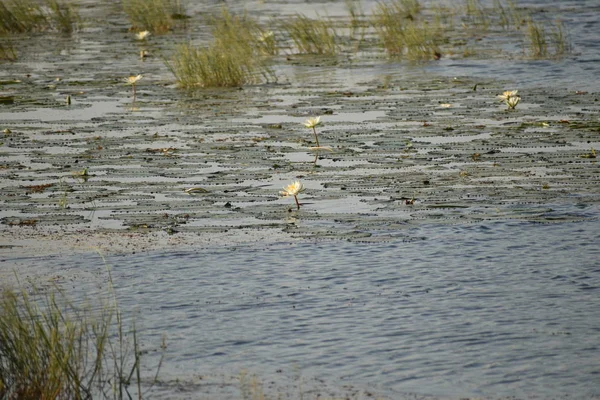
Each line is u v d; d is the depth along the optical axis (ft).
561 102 140.15
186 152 113.39
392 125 127.13
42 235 83.20
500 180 97.71
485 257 76.13
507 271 72.95
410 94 152.25
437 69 177.58
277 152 112.68
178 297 68.74
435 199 91.61
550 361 56.80
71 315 64.90
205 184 98.73
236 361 57.93
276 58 199.93
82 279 72.43
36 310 65.36
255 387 53.93
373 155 109.91
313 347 59.72
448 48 201.98
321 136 120.98
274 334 61.93
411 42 193.67
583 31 215.72
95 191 96.63
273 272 73.61
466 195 92.63
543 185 95.35
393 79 168.25
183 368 57.00
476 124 126.00
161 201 92.84
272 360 57.93
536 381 54.19
